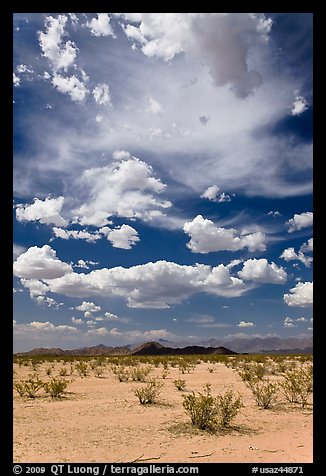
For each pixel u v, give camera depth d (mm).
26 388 18484
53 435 10938
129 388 21578
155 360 50438
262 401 15750
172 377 27891
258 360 46031
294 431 11430
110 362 50906
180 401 16938
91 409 15125
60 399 17719
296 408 15219
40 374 31953
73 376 29672
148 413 14266
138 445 9891
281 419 13172
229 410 12391
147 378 27234
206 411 12055
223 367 39125
